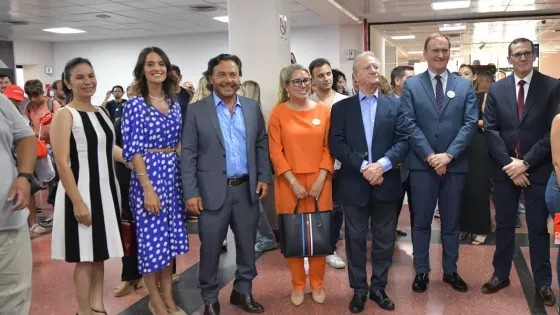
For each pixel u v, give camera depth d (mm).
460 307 2965
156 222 2623
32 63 12727
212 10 8820
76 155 2488
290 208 2943
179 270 3754
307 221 2857
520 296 3104
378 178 2787
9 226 1920
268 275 3617
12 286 1990
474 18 10336
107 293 3332
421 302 3051
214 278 2863
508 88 3006
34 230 5070
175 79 2758
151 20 9844
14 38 12086
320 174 2912
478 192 4129
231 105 2873
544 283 3020
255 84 4113
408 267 3719
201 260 2834
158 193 2611
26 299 2047
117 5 8242
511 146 2992
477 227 4168
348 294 3236
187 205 2709
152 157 2604
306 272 3584
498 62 12953
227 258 4070
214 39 11969
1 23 9867
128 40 12531
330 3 8047
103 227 2545
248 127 2840
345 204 2953
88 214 2482
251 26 4605
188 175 2709
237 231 2895
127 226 2676
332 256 3797
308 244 2842
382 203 2926
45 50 13031
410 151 3119
